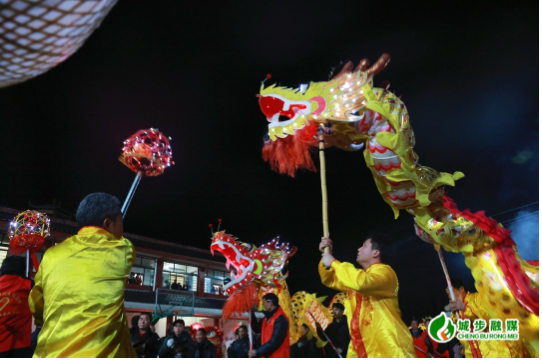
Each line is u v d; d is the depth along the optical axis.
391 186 3.01
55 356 1.66
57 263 1.87
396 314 2.83
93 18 0.86
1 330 2.85
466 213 3.17
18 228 4.02
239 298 4.56
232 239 4.85
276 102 3.19
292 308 5.11
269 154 3.33
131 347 1.90
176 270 20.03
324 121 3.10
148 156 2.66
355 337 2.94
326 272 3.28
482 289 3.14
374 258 3.13
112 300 1.81
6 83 0.95
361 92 2.97
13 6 0.74
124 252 1.97
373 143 2.95
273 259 4.78
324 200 3.04
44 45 0.84
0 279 3.03
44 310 1.82
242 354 5.41
